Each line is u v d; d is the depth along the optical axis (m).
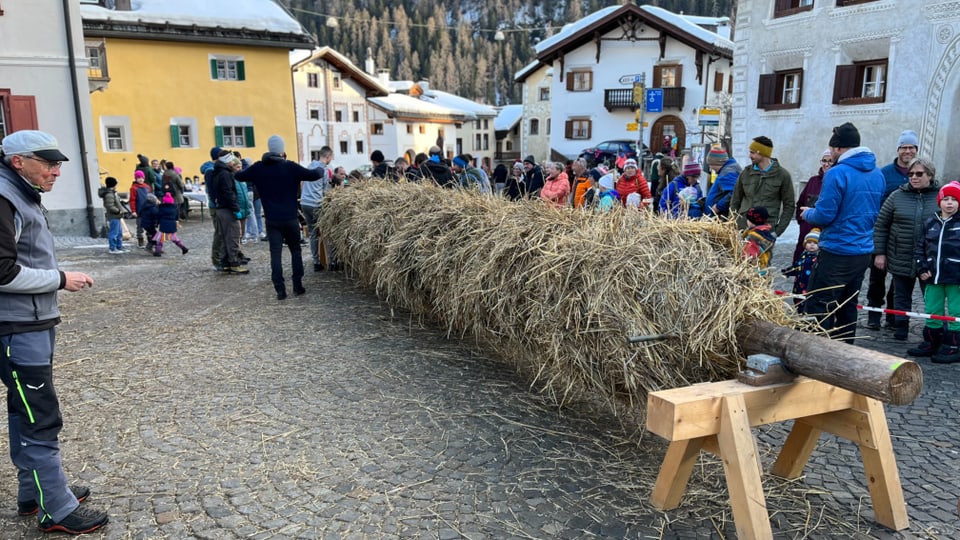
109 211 9.95
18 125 11.52
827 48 13.48
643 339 2.76
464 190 5.82
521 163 11.71
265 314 6.01
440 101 54.31
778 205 5.39
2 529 2.59
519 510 2.70
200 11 22.23
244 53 22.69
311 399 3.93
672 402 2.24
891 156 12.58
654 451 3.23
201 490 2.87
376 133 41.53
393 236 5.38
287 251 10.00
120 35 20.30
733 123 15.98
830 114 13.62
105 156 20.91
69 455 3.20
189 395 4.00
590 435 3.41
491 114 54.53
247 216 11.30
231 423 3.58
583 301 3.05
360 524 2.60
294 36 23.23
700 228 3.19
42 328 2.48
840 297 4.44
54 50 11.65
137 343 5.11
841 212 4.19
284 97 23.70
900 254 4.90
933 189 4.79
